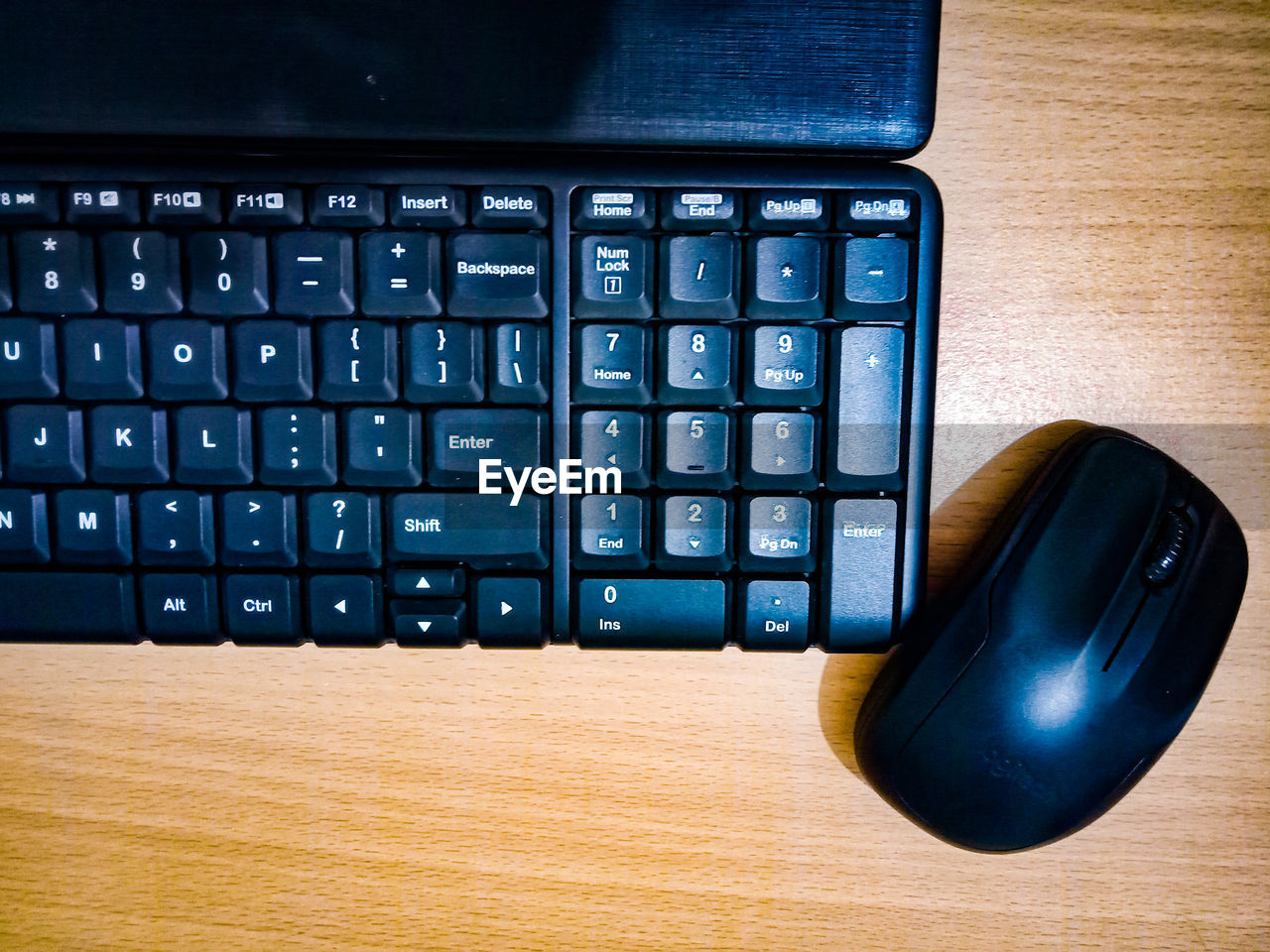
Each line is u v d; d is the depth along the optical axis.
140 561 0.23
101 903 0.24
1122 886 0.24
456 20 0.22
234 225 0.22
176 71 0.22
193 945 0.24
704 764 0.24
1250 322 0.23
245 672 0.24
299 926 0.24
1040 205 0.23
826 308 0.22
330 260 0.22
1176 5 0.23
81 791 0.24
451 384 0.22
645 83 0.22
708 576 0.23
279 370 0.22
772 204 0.22
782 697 0.24
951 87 0.23
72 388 0.22
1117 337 0.24
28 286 0.22
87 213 0.22
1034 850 0.24
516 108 0.22
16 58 0.22
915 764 0.22
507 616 0.23
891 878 0.24
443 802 0.24
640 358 0.22
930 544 0.24
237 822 0.24
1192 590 0.22
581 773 0.24
